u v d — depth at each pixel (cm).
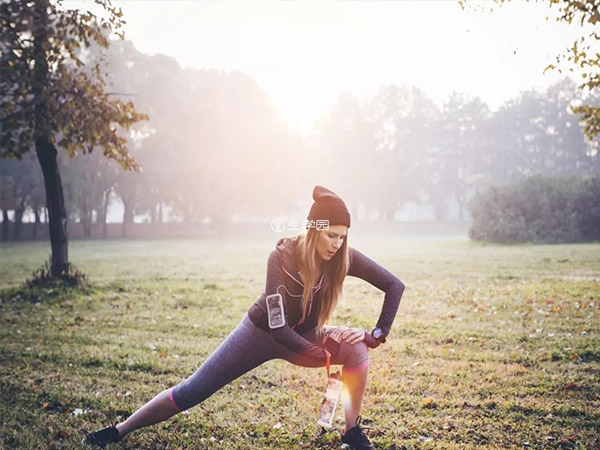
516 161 5350
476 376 481
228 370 293
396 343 619
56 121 1071
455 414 387
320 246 271
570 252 1861
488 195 2777
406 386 456
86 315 846
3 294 1022
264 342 289
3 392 444
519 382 460
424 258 1892
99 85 1165
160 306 929
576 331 662
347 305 909
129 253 2595
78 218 5112
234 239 4522
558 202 2548
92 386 464
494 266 1516
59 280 1103
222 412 395
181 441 340
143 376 496
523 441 337
